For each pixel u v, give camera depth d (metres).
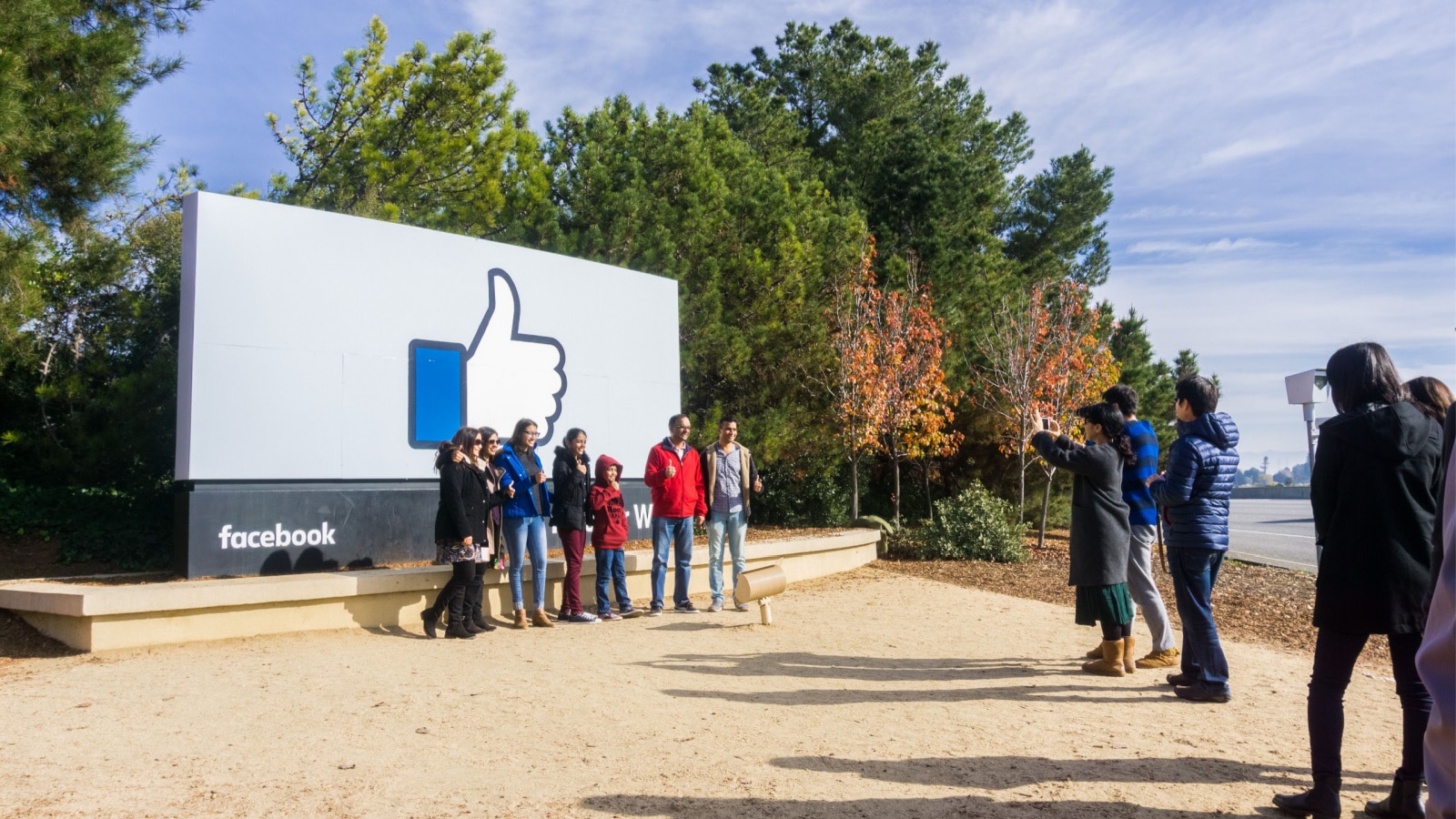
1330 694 3.96
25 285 9.91
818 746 4.90
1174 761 4.68
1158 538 7.31
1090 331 17.67
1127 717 5.50
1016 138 37.41
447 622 8.38
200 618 7.62
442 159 17.27
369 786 4.25
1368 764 4.68
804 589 11.52
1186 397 5.87
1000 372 17.48
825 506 16.86
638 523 12.19
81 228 10.07
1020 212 36.66
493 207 17.22
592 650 7.60
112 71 9.66
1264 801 4.14
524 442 8.99
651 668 6.87
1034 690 6.20
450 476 8.05
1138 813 3.97
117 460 10.75
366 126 17.20
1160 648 6.84
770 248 16.75
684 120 17.20
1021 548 14.46
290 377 9.12
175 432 10.46
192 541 8.34
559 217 15.36
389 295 9.92
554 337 11.45
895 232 25.95
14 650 7.18
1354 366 4.07
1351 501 3.91
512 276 11.05
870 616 9.40
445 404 10.30
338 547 9.25
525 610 9.46
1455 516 1.70
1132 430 6.82
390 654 7.31
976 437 19.14
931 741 5.01
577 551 9.09
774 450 15.44
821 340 16.86
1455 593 1.65
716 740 5.02
